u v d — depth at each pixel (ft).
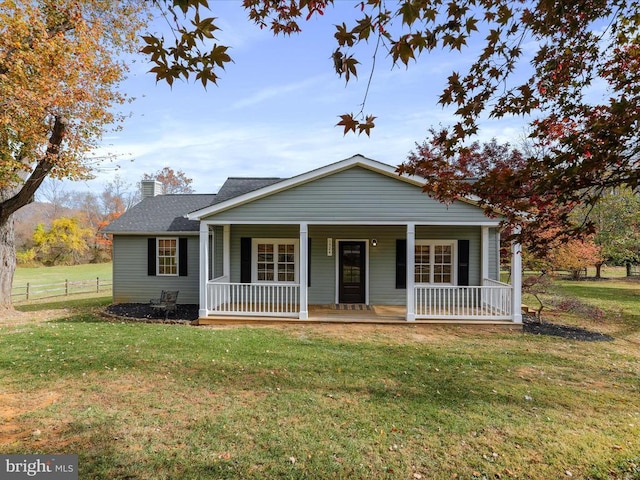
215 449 11.60
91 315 34.27
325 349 22.75
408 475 10.55
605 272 85.56
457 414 14.21
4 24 25.44
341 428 13.03
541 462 11.21
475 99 11.41
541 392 16.44
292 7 9.29
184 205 46.26
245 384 16.92
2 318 32.68
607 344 24.84
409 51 7.67
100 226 123.85
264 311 32.30
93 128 34.30
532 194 9.21
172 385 16.65
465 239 35.99
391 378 17.93
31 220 135.74
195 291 40.40
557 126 10.67
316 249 37.29
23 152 32.09
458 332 27.84
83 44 30.81
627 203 56.44
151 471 10.44
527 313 35.45
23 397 15.20
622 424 13.60
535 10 10.02
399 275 36.68
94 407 14.33
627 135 7.48
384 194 30.40
